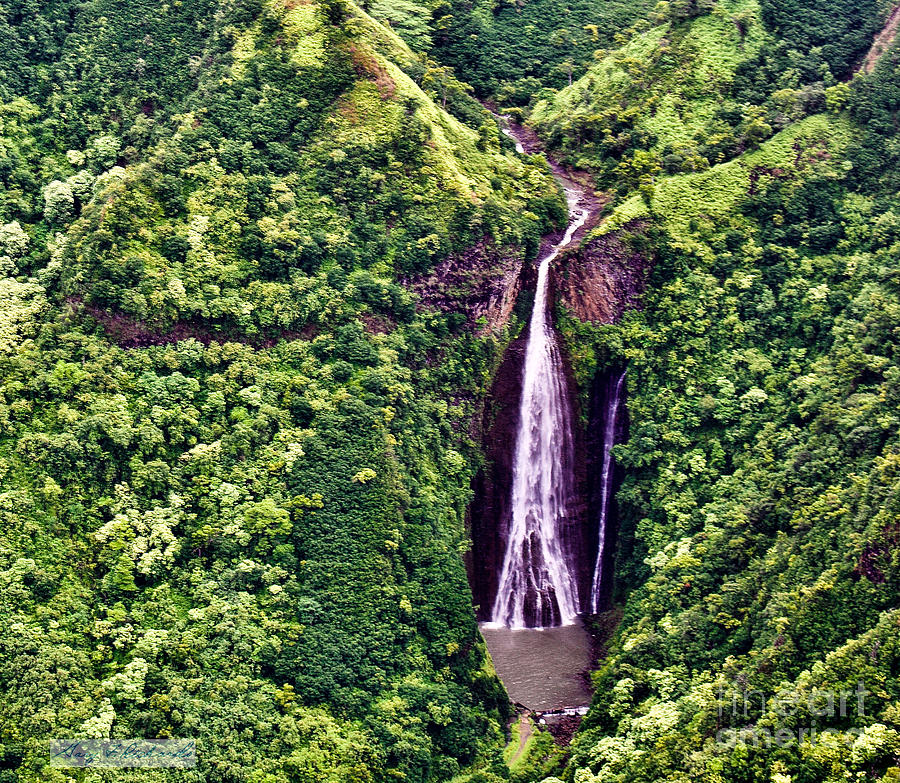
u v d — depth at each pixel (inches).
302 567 3619.6
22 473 3565.5
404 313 4136.3
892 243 4362.7
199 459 3710.6
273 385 3907.5
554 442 4330.7
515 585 4192.9
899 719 3004.4
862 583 3326.8
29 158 4458.7
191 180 4215.1
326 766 3277.6
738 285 4387.3
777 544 3663.9
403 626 3599.9
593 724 3550.7
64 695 3255.4
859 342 4052.7
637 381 4296.3
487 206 4350.4
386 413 3887.8
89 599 3449.8
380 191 4330.7
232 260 4097.0
